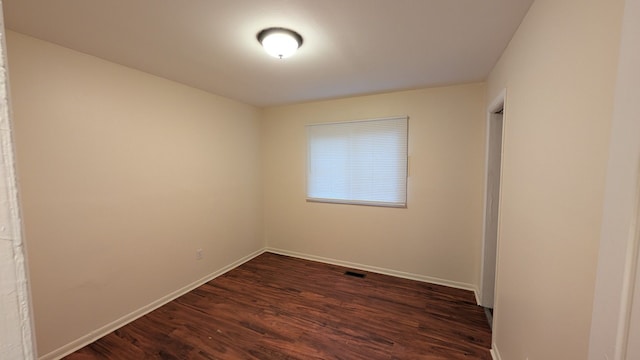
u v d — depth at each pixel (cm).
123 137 227
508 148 174
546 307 114
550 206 112
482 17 151
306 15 151
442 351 197
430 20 156
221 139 332
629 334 50
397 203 323
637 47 48
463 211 293
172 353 195
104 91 213
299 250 395
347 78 263
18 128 171
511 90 171
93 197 208
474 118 282
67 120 192
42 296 183
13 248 33
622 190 52
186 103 284
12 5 139
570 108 97
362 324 229
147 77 245
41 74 179
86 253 205
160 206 260
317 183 372
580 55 91
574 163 94
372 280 316
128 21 157
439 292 286
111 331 219
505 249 175
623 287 51
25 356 35
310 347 201
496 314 192
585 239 86
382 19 155
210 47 192
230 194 349
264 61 219
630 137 50
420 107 304
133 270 237
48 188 184
